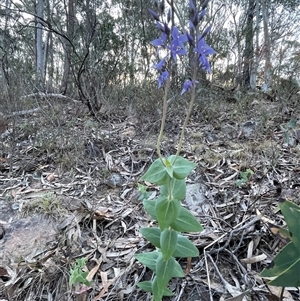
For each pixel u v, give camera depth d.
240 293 0.59
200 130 1.52
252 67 2.59
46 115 1.50
